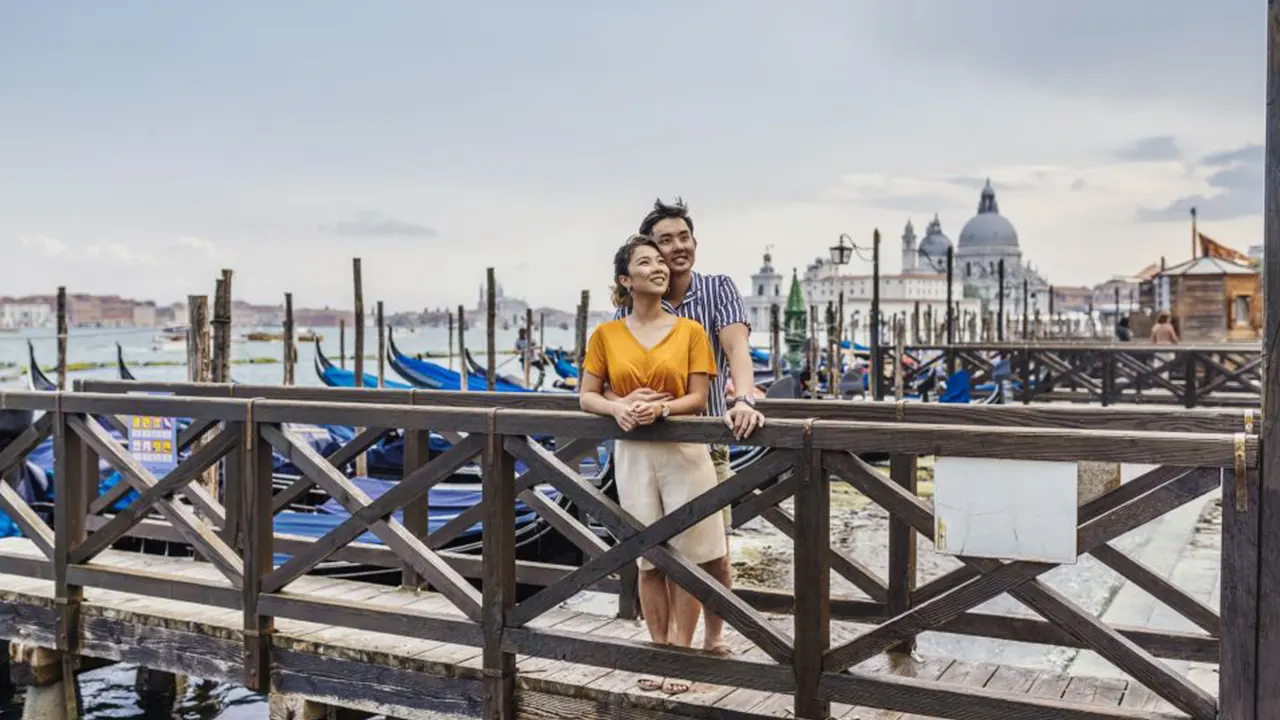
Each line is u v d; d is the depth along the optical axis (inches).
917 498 149.3
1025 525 141.8
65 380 556.7
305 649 198.4
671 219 173.9
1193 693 135.8
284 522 309.3
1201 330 1286.9
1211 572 312.8
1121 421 187.5
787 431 154.3
